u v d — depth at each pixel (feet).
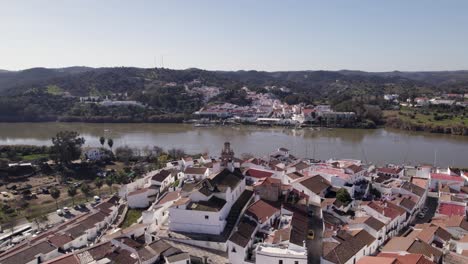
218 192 322.14
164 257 255.91
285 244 255.29
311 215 336.49
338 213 338.95
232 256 260.21
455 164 638.12
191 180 410.11
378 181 445.78
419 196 386.32
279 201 342.23
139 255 254.68
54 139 646.33
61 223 379.55
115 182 543.80
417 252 256.32
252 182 419.74
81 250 273.75
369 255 280.72
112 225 370.73
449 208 365.81
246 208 325.21
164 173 480.64
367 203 343.87
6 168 581.53
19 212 434.71
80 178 583.17
